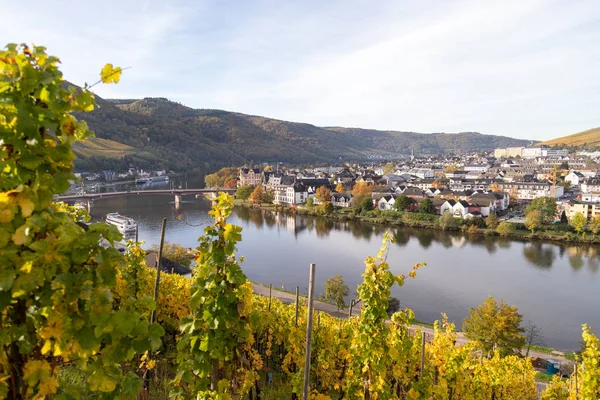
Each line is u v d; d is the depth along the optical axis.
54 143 3.61
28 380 3.33
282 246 71.88
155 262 38.69
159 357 16.27
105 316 3.43
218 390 7.37
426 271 56.38
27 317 3.50
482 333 32.84
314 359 18.45
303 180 136.38
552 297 46.91
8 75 3.20
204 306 7.00
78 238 3.46
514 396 19.30
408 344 12.00
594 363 11.52
